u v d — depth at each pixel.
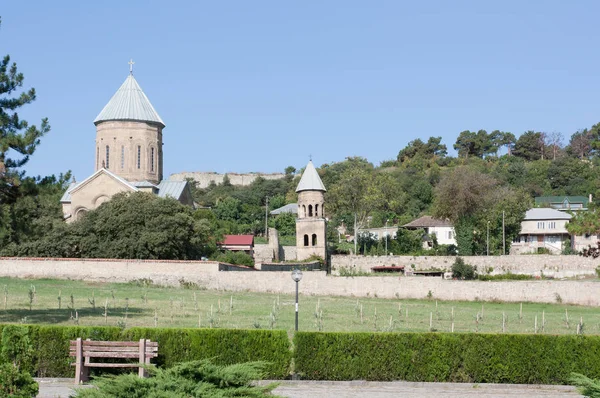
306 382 27.78
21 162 38.56
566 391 27.50
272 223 131.25
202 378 17.78
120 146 90.62
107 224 71.44
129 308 48.00
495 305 62.19
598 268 84.75
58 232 71.50
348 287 65.44
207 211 101.44
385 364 28.11
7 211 39.91
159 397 16.69
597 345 28.41
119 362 26.42
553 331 44.91
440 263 89.06
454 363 28.22
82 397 17.12
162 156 94.81
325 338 28.17
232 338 27.75
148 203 73.31
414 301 63.50
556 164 176.25
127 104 91.69
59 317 41.84
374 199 111.88
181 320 42.66
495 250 98.75
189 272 65.81
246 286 65.69
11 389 18.56
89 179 85.44
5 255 70.56
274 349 28.02
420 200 150.25
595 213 68.56
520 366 28.22
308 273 65.81
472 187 97.62
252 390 17.50
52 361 26.97
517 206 103.75
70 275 66.12
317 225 94.06
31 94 39.81
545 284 64.06
